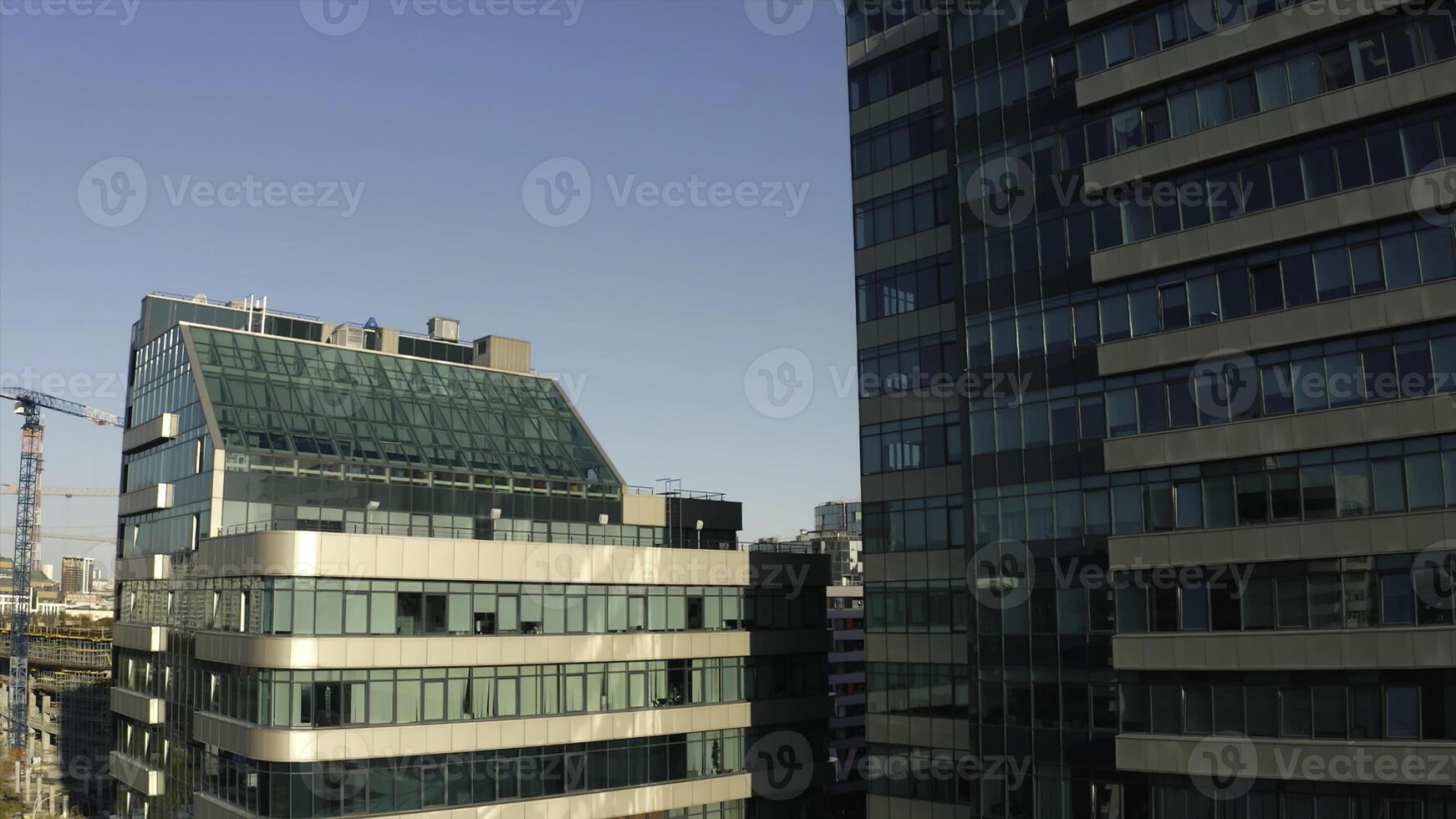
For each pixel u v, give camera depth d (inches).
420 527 2509.8
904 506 2028.8
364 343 2960.1
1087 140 1718.8
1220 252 1549.0
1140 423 1620.3
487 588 2145.7
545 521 2701.8
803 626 2701.8
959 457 1947.6
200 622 2223.2
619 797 2247.8
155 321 2802.7
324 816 1891.0
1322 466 1453.0
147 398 2736.2
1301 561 1451.8
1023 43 1815.9
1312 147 1498.5
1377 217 1421.0
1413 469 1379.2
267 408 2459.4
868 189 2166.6
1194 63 1588.3
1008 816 1692.9
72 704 5511.8
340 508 2402.8
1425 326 1392.7
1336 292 1464.1
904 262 2084.2
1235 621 1494.8
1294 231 1487.5
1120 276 1648.6
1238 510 1517.0
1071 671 1648.6
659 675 2378.2
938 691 1932.8
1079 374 1694.1
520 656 2154.3
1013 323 1784.0
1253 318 1517.0
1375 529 1387.8
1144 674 1573.6
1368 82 1441.9
